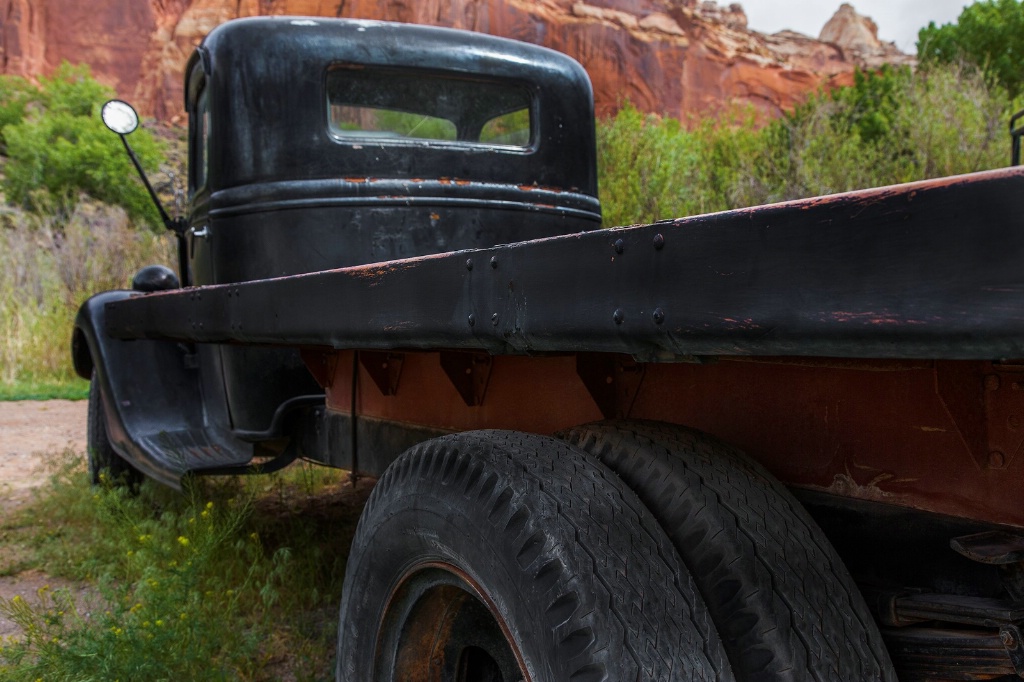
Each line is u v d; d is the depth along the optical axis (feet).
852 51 178.19
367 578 5.82
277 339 6.64
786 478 4.93
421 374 8.25
